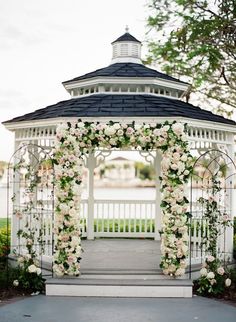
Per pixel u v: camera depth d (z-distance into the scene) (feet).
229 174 30.73
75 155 25.34
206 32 40.45
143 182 176.86
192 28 40.93
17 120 30.27
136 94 30.71
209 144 34.32
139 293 24.08
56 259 25.14
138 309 21.83
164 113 26.03
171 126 25.35
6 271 26.71
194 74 46.96
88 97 30.45
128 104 27.81
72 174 25.14
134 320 20.10
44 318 20.26
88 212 38.55
